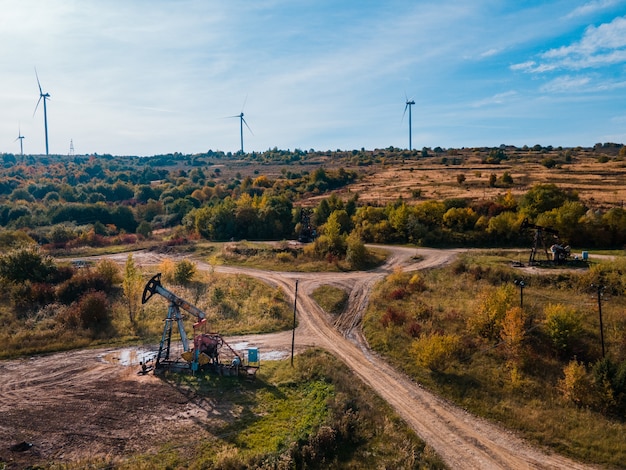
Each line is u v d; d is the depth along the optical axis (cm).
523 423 2891
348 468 2438
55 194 14100
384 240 7619
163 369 3503
